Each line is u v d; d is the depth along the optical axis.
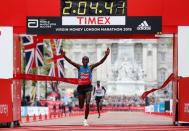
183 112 18.30
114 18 18.33
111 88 125.81
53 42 30.94
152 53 142.50
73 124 21.61
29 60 29.73
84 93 18.61
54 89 72.00
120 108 92.44
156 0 18.25
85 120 18.81
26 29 18.25
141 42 142.00
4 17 18.23
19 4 18.25
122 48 135.88
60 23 18.30
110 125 19.20
